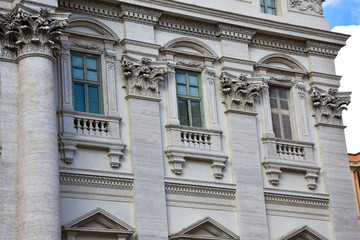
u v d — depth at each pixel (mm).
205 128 65688
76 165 59656
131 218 60531
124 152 61781
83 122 61031
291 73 71500
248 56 69438
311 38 72438
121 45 64562
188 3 66938
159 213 61094
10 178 55656
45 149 55438
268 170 67188
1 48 58375
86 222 58375
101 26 64000
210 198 63969
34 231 53594
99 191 59938
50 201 54500
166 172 62875
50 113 56625
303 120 70500
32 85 56906
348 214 69500
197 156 64125
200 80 67375
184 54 66688
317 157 70312
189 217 62625
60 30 58750
